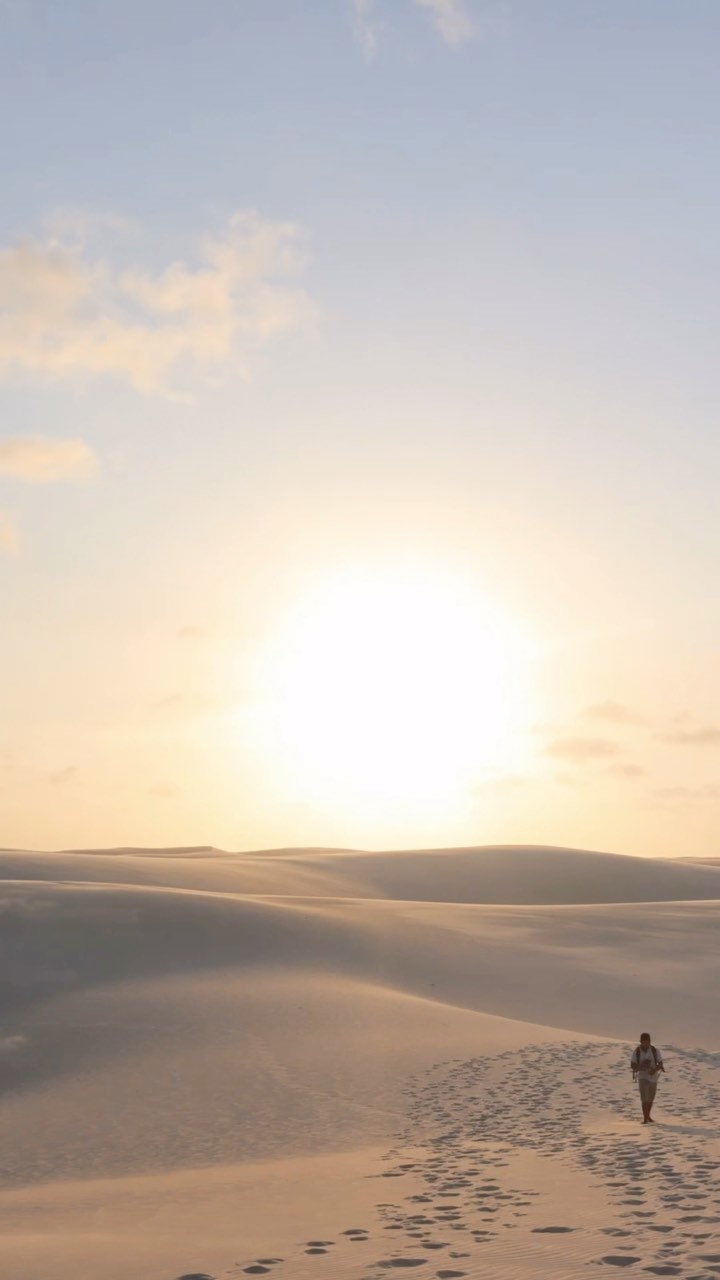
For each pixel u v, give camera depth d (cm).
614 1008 4216
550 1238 1277
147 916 5256
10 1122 2811
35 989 4356
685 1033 3834
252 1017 3709
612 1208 1435
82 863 7981
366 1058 3155
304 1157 2255
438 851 11731
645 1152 1894
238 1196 1784
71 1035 3650
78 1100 2966
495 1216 1448
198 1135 2553
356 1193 1733
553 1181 1694
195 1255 1306
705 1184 1553
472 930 5666
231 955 4812
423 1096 2748
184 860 9006
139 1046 3459
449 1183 1756
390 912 6038
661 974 4819
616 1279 1058
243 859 10406
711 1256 1123
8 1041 3650
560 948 5338
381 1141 2353
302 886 8831
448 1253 1230
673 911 6694
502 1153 2045
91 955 4769
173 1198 1814
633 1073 2311
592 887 10581
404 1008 3819
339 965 4722
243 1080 3003
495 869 10912
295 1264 1222
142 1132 2619
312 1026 3569
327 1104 2730
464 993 4378
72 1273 1225
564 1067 2975
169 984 4278
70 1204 1822
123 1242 1420
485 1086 2803
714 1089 2725
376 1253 1258
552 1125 2342
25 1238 1483
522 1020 3991
